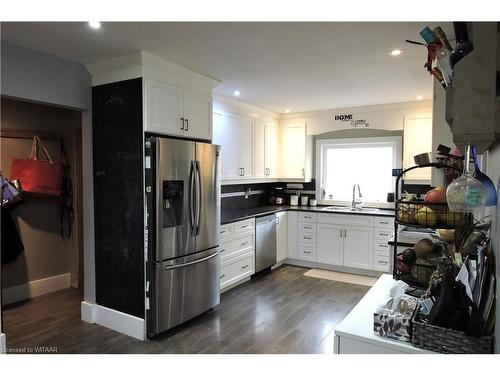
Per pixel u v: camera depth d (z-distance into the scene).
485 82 0.96
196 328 3.11
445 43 1.25
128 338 2.91
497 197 1.15
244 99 4.45
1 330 2.29
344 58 2.85
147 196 2.84
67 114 4.14
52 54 2.75
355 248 4.74
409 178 4.63
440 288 1.29
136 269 2.93
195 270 3.19
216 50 2.67
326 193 5.68
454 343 1.16
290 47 2.60
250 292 4.05
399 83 3.64
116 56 2.80
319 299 3.83
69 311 3.48
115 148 2.99
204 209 3.28
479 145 1.00
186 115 3.21
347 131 5.43
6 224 3.57
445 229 1.58
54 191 3.90
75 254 4.17
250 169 4.87
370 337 1.30
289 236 5.27
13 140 3.71
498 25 0.94
